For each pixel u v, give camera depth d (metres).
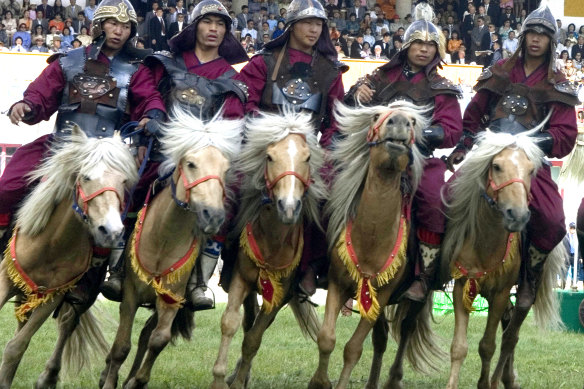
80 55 8.85
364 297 8.29
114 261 8.38
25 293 8.03
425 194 8.68
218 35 9.12
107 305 16.52
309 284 8.58
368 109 8.21
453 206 8.61
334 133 9.16
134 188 8.22
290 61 9.26
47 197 7.78
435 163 8.98
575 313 15.52
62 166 7.68
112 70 8.88
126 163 7.57
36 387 9.27
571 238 21.16
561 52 32.38
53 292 8.03
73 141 7.74
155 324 9.21
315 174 8.23
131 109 9.02
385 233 8.19
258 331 8.61
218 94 8.97
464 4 33.69
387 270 8.27
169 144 7.80
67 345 9.40
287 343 13.14
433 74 9.21
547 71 9.23
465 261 8.56
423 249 8.71
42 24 29.70
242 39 30.38
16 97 25.19
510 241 8.55
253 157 8.08
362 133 8.22
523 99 9.20
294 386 10.00
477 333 14.63
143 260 8.13
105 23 8.87
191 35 9.12
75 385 9.71
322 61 9.33
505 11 32.84
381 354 9.93
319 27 9.23
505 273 8.62
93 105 8.70
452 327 15.09
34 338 12.71
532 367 11.77
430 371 10.60
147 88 8.91
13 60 25.89
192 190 7.60
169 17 29.31
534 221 8.90
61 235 7.82
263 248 8.32
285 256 8.36
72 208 7.65
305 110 9.10
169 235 8.04
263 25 31.02
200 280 8.52
